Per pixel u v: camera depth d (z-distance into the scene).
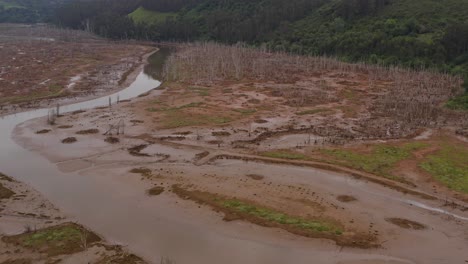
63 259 25.11
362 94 72.06
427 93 70.94
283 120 55.75
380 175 38.12
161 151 44.34
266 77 85.56
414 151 43.69
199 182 36.56
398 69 89.75
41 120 54.84
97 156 42.81
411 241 28.02
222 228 29.36
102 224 29.80
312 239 28.02
